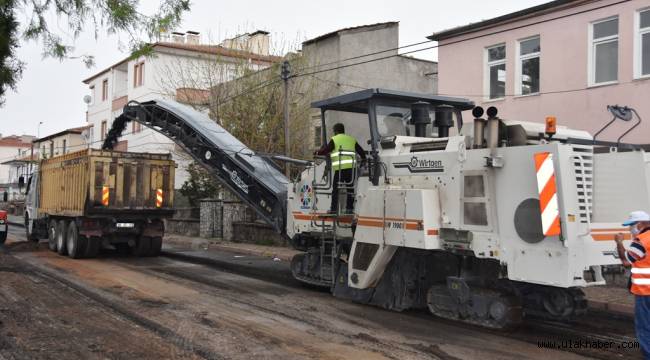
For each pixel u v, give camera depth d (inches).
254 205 472.7
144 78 1188.5
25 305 341.1
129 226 595.5
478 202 281.9
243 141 796.6
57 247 634.2
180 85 1002.7
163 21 355.6
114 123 633.0
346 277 374.6
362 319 320.2
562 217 248.8
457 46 667.4
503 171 272.4
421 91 967.6
